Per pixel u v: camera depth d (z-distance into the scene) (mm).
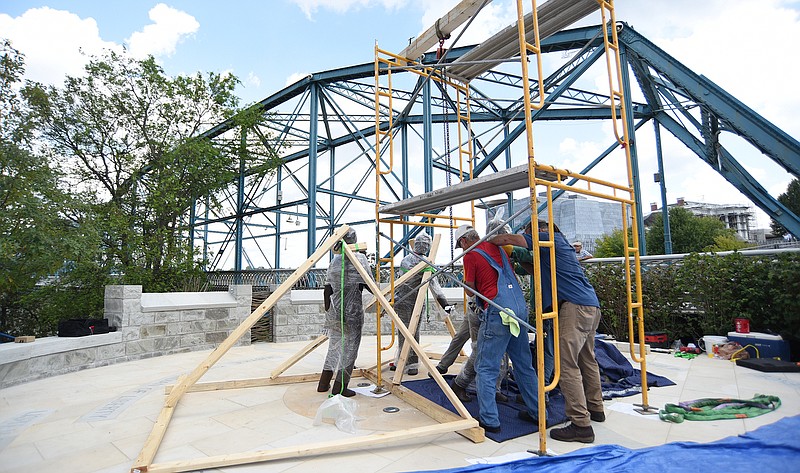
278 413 3832
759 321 6273
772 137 9180
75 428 3523
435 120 15789
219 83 13891
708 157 12172
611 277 7766
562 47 12258
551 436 3092
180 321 7387
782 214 11000
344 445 2852
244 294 8289
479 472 2453
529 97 2951
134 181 12562
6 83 7184
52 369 5555
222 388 4723
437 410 3572
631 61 11586
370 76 14617
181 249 12805
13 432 3430
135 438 3281
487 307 3273
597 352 5078
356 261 4207
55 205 7777
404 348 4453
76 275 10852
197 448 3012
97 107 12297
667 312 7125
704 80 9883
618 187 3646
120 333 6512
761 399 3689
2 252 6648
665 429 3211
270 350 7578
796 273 5742
